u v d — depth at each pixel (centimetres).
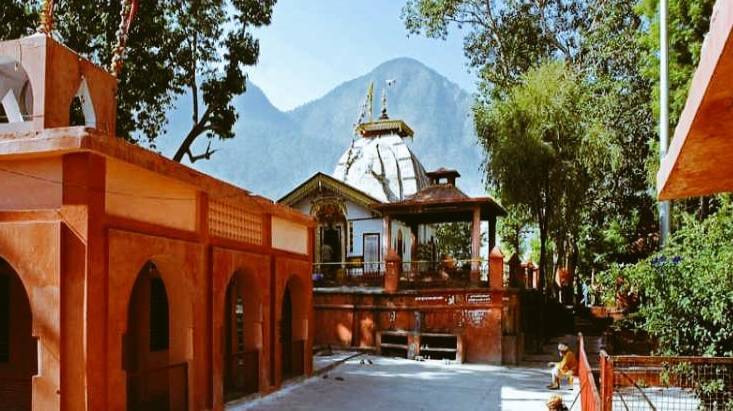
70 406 725
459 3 2662
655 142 1794
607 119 2159
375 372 1602
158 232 893
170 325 995
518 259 2012
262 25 1967
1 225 761
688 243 1063
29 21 1475
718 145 418
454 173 2244
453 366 1736
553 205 2119
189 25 1866
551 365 1741
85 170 743
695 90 355
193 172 971
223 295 1082
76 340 730
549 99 2066
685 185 530
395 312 1930
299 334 1510
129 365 1084
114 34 1598
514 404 1192
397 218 2286
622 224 2414
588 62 2431
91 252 740
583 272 2781
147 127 1875
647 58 1709
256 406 1149
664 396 996
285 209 1370
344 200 2619
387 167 3039
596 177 2209
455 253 3803
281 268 1361
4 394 995
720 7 279
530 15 2647
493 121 2188
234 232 1162
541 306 2105
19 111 935
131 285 818
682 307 973
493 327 1794
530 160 2039
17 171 773
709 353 934
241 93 1992
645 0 1600
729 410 898
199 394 995
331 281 2277
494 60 2727
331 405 1167
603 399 742
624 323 1494
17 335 1003
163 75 1722
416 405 1178
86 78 921
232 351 1352
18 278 1012
